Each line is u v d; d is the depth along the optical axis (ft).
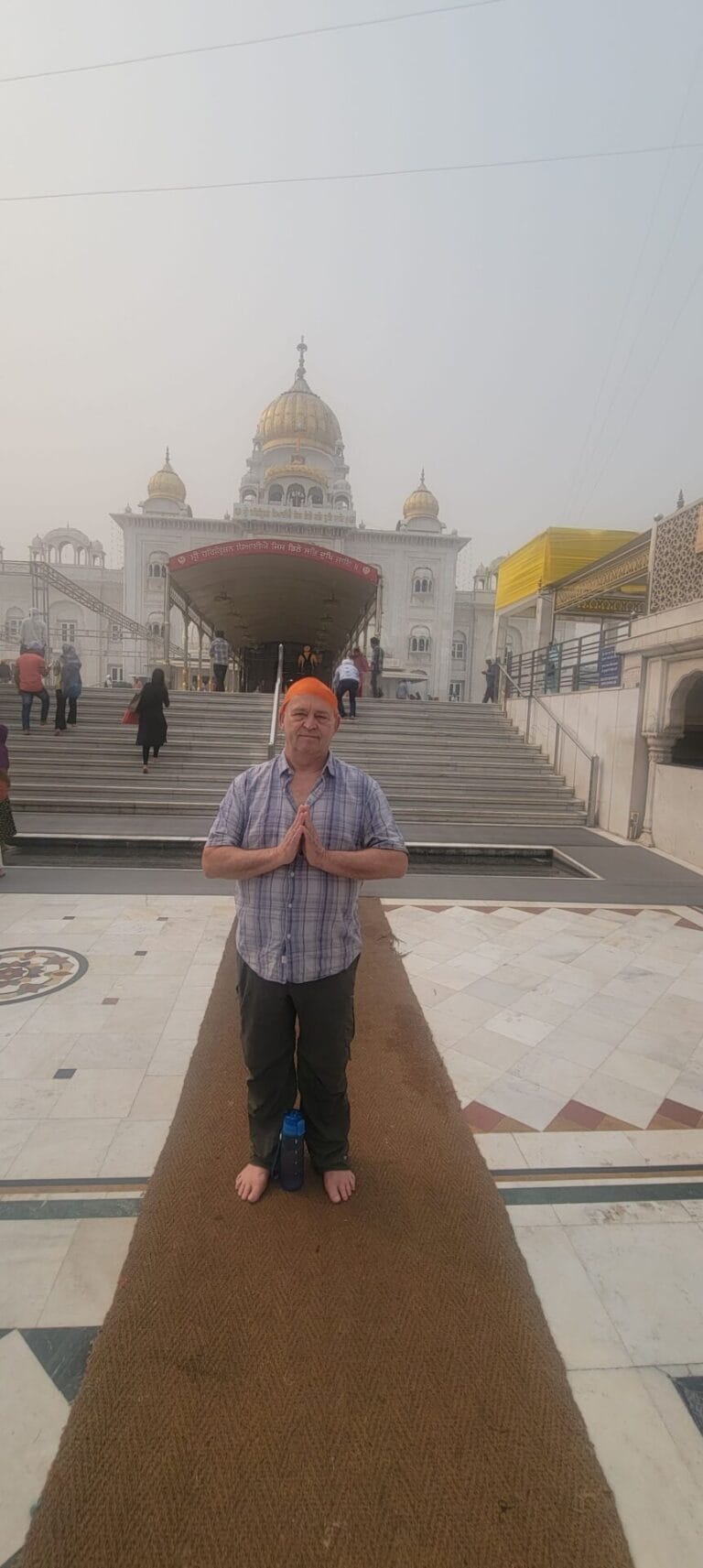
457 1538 4.83
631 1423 5.76
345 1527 4.87
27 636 50.55
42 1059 11.05
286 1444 5.39
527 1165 8.98
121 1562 4.63
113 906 19.13
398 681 85.81
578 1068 11.39
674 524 29.50
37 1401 5.81
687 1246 7.77
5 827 21.54
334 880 7.20
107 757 37.91
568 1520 4.96
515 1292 6.91
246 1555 4.68
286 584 60.75
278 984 7.27
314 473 147.13
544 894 22.16
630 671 32.45
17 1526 4.89
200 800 33.55
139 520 131.75
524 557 52.90
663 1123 9.96
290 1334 6.33
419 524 147.43
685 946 17.58
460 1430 5.56
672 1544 4.90
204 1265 7.07
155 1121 9.52
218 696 47.29
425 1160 8.86
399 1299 6.76
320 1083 7.82
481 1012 13.41
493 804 36.65
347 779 7.43
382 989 14.25
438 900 21.11
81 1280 7.00
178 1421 5.53
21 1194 8.13
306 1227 7.62
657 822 30.30
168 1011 12.75
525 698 47.32
